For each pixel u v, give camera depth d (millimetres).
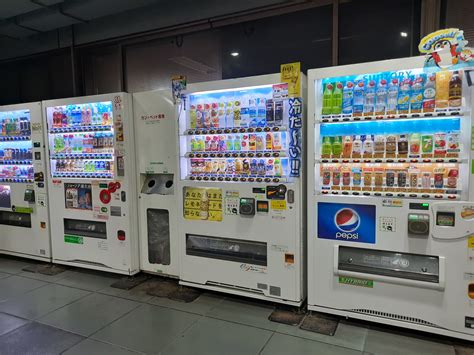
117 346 2305
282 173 2719
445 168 2211
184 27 4102
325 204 2484
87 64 4953
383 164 2426
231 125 2846
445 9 3047
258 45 3809
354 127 2488
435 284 2201
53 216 3822
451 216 2145
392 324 2365
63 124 3633
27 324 2609
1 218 4250
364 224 2381
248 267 2814
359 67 2305
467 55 2041
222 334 2430
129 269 3441
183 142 3031
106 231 3523
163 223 3359
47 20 4215
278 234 2662
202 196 2947
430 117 2156
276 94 2598
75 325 2590
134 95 3344
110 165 3490
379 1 3303
